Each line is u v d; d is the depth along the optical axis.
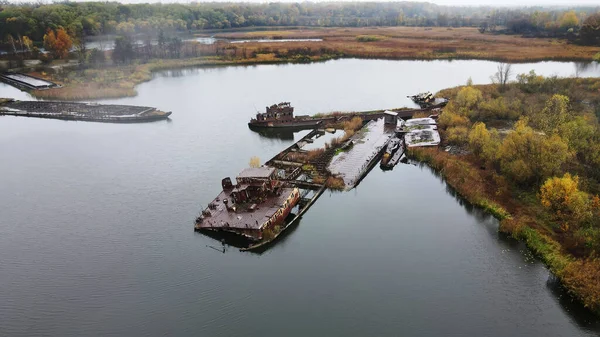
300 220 92.06
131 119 163.88
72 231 90.88
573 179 92.00
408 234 86.25
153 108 175.88
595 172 100.31
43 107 180.75
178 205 100.31
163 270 77.25
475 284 71.94
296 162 119.06
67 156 132.12
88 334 63.53
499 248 80.88
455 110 153.00
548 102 135.38
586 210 83.25
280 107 154.12
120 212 98.06
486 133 117.81
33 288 73.69
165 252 82.44
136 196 105.50
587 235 76.75
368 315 66.00
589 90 174.12
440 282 72.62
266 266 77.81
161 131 153.75
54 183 114.12
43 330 64.62
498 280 72.69
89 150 136.88
